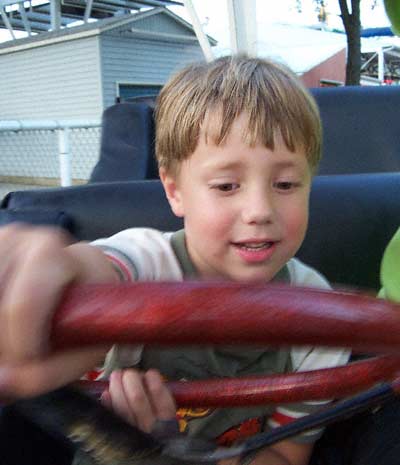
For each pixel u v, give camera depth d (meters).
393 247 0.95
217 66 1.05
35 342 0.35
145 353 1.07
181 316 0.34
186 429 1.09
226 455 0.76
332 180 1.56
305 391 0.75
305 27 14.36
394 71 20.22
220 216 0.95
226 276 1.00
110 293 0.36
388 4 0.91
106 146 2.05
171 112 1.03
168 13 14.50
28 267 0.36
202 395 0.84
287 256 0.98
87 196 1.36
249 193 0.94
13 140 9.30
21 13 15.59
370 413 1.10
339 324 0.35
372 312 0.36
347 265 1.49
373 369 0.70
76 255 0.48
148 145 1.97
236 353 1.08
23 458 1.03
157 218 1.35
